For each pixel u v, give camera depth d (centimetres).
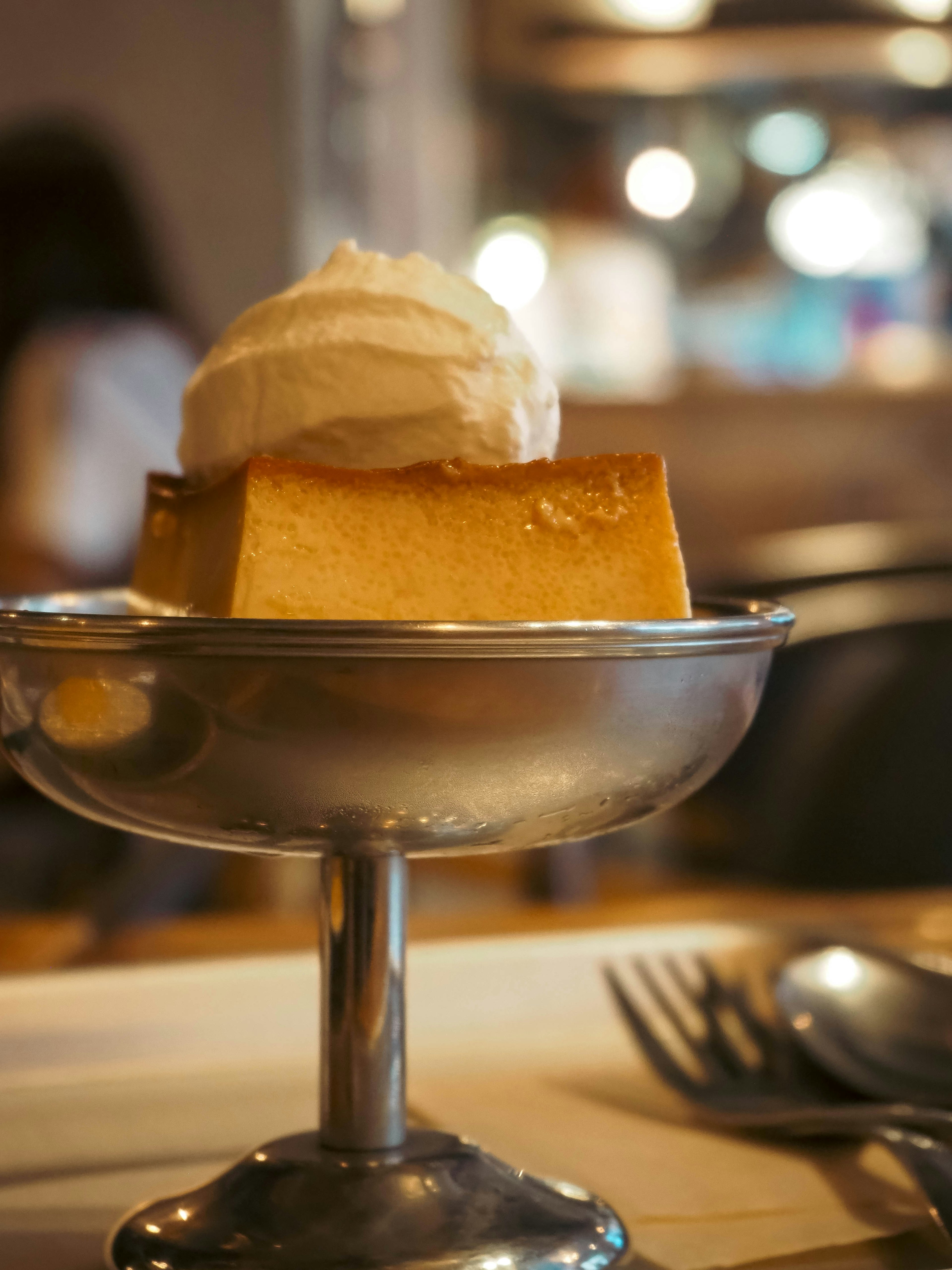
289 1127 36
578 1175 34
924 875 81
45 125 147
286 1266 30
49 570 126
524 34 205
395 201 244
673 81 214
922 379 172
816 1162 35
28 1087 37
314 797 29
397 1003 32
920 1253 31
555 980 42
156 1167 34
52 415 132
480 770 29
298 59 226
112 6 221
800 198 219
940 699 82
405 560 31
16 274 141
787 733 88
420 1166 32
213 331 228
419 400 33
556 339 207
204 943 51
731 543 172
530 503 31
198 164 225
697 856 92
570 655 28
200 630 28
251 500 30
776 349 214
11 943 52
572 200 225
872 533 104
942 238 222
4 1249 31
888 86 235
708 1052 38
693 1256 31
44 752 30
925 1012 38
